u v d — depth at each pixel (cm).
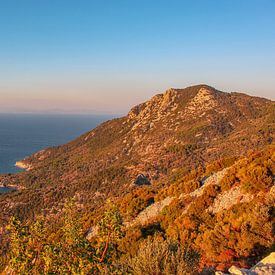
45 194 13288
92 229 3116
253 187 2044
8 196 13725
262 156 2464
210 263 1269
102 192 13388
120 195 10912
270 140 14488
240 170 2281
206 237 1457
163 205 2969
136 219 3077
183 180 3238
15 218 884
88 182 14625
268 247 1216
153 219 2634
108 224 934
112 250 945
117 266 973
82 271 842
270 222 1309
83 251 885
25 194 13600
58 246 872
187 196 2659
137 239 1973
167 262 972
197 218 2089
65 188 14350
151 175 14600
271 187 1962
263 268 812
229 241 1341
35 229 898
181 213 2420
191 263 998
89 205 10488
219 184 2416
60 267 848
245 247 1264
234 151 14212
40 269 865
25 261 852
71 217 966
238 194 2136
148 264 965
